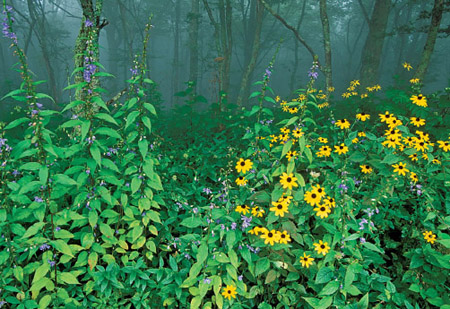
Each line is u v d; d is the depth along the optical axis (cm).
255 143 304
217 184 375
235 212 236
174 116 627
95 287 238
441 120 432
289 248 265
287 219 248
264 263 232
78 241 278
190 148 442
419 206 303
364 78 1802
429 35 988
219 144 456
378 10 1764
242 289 236
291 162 244
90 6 407
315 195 232
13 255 216
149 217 250
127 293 253
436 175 306
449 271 239
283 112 600
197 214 256
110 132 223
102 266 247
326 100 684
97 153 220
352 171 298
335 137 355
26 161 298
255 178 279
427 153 297
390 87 662
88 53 226
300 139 241
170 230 289
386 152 290
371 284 231
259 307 245
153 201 254
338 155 323
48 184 217
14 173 242
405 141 297
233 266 228
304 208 256
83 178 220
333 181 277
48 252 221
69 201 294
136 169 247
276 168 263
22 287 224
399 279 265
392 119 308
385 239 302
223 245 243
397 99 466
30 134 218
